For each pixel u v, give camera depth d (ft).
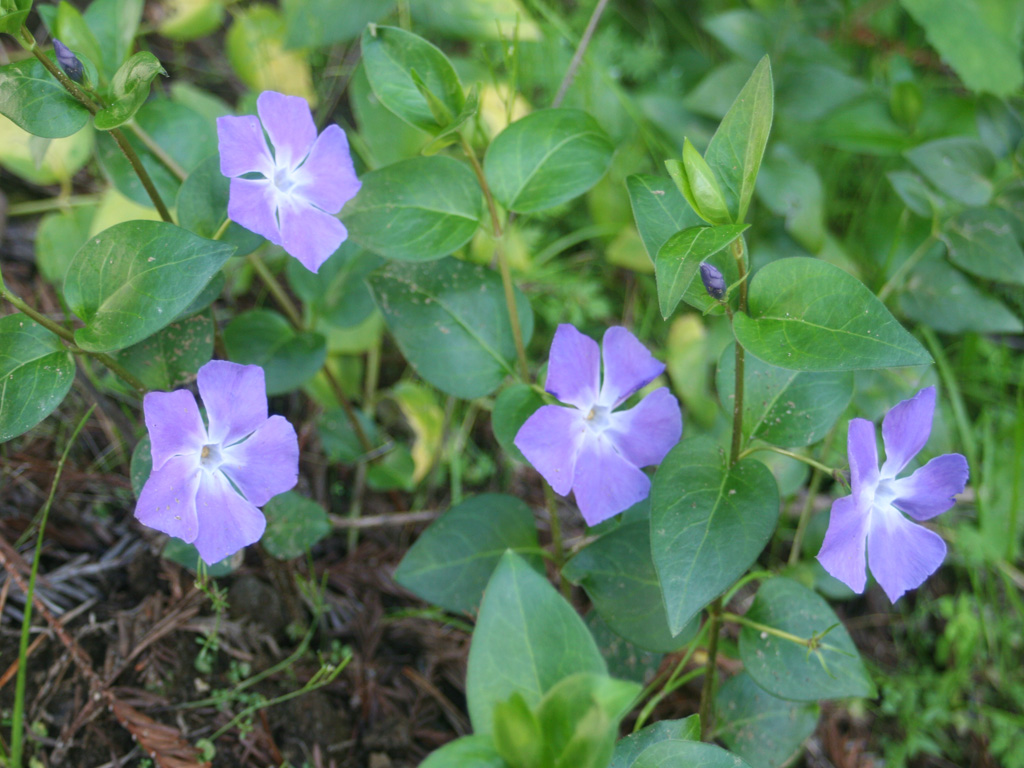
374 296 1.07
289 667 1.10
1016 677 1.34
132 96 0.88
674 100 1.61
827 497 1.40
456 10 1.47
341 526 1.25
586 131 1.04
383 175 1.02
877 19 1.85
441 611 1.20
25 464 1.14
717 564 0.87
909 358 0.79
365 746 1.10
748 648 0.99
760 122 0.81
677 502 0.89
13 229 1.35
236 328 1.16
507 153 1.03
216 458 0.86
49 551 1.12
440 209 1.02
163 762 0.99
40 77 0.87
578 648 0.77
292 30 1.45
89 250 0.86
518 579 0.78
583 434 0.93
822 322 0.82
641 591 1.00
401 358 1.47
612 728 0.68
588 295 1.51
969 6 1.63
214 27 1.54
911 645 1.37
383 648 1.18
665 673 1.20
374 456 1.28
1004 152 1.41
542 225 1.59
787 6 1.61
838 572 0.84
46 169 1.29
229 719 1.05
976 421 1.49
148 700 1.03
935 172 1.38
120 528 1.16
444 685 1.17
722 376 0.97
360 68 1.36
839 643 0.98
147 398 0.82
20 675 0.91
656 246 0.91
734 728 1.08
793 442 0.95
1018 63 1.61
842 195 1.72
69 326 0.90
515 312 1.05
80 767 0.99
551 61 1.60
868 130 1.58
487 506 1.10
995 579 1.41
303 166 0.92
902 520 0.89
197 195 0.99
